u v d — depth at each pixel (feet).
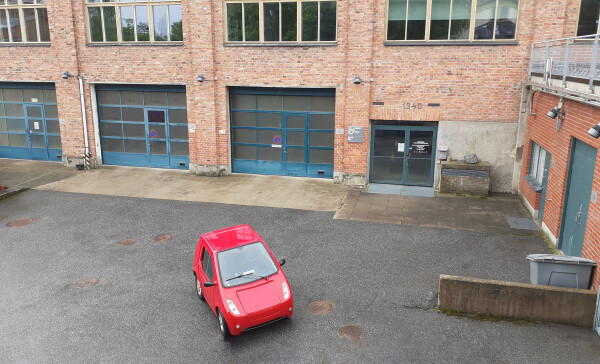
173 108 63.52
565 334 26.81
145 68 61.57
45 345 26.53
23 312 29.89
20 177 61.31
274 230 43.09
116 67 62.44
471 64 51.90
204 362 25.00
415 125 56.03
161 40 60.90
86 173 63.62
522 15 49.57
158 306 30.55
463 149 54.39
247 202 51.37
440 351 25.48
